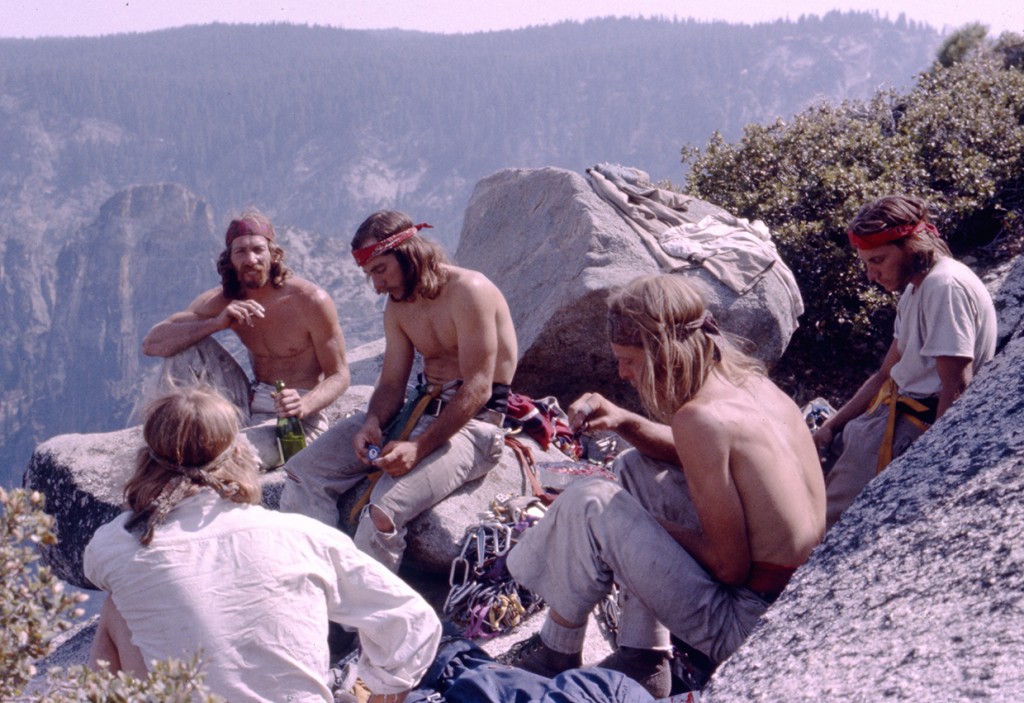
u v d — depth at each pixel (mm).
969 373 3607
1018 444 2072
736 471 2604
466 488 4227
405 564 4281
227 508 2246
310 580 2266
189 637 2145
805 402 8188
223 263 5250
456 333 4117
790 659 1833
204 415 2223
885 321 8219
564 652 2975
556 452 4848
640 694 2553
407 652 2354
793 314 6609
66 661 4672
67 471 5156
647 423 3201
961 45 14516
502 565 3801
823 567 2086
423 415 4109
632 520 2773
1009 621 1577
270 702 2197
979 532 1844
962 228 8727
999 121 9312
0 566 1722
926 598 1769
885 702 1538
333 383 5145
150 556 2158
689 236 6625
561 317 6379
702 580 2721
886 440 3781
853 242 3881
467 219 8102
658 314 2645
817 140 9602
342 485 4195
